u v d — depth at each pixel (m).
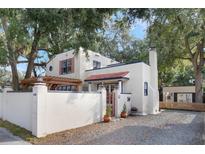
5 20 12.84
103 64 24.92
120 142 8.28
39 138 9.03
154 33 14.67
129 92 18.86
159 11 10.79
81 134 9.78
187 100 30.08
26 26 9.51
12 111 12.52
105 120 13.28
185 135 9.52
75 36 11.19
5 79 28.44
